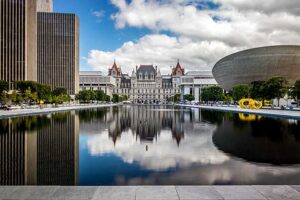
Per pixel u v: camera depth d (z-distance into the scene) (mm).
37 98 81750
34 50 119188
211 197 8031
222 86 140000
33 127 28375
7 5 104750
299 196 8109
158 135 23594
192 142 19797
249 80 116875
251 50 111750
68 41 152375
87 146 18219
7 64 104875
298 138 21156
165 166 13164
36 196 8133
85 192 8461
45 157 14969
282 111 56812
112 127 29797
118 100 195125
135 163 13758
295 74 108375
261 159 14344
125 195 8195
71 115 49000
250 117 44219
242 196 8109
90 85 193375
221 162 13812
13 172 12203
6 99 72438
